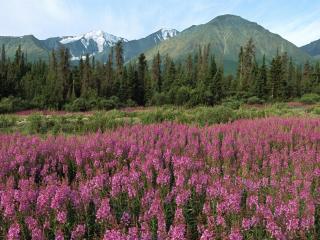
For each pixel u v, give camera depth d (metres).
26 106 61.38
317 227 7.81
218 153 12.07
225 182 8.79
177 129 17.55
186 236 6.88
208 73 82.19
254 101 67.88
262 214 7.29
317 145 14.48
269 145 13.95
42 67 108.25
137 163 10.68
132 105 73.06
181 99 64.69
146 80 84.50
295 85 86.12
